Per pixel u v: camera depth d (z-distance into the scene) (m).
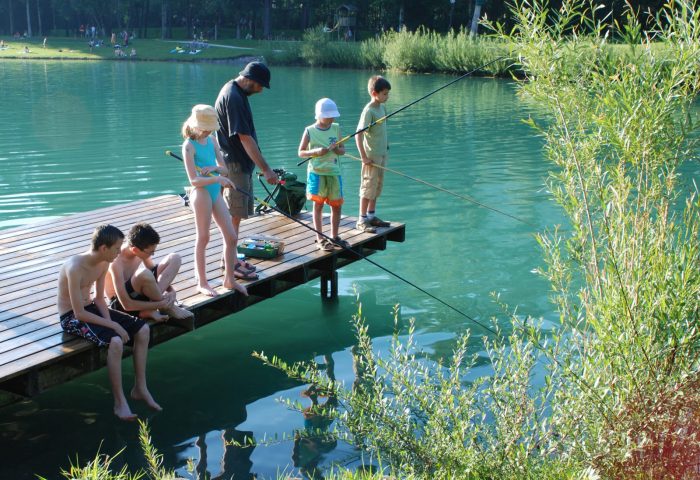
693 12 3.53
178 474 4.15
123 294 4.71
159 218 7.41
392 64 35.22
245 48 49.22
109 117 18.27
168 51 48.97
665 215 3.60
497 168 12.53
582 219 3.82
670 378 3.19
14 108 19.94
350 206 9.93
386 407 3.46
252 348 5.89
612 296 3.47
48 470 4.17
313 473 4.16
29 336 4.55
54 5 66.31
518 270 7.50
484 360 5.45
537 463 3.29
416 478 3.17
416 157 13.60
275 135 15.48
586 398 3.33
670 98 3.51
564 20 3.67
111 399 5.00
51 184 11.19
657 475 3.07
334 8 57.50
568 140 3.69
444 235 8.75
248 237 6.60
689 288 3.33
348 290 7.12
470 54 31.73
